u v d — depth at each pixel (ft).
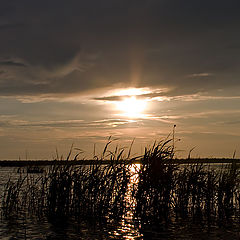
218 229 49.96
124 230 48.85
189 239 44.73
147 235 46.34
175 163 54.80
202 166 58.49
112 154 53.06
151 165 53.47
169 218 56.54
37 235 46.16
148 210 54.19
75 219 55.01
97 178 53.26
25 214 58.59
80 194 54.39
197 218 56.85
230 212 60.34
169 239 44.70
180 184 58.39
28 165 61.67
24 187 72.54
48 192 56.70
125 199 55.16
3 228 49.55
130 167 53.52
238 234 47.42
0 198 74.23
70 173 55.11
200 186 58.44
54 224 52.26
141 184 53.72
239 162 61.67
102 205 53.57
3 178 137.28
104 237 45.52
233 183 60.75
